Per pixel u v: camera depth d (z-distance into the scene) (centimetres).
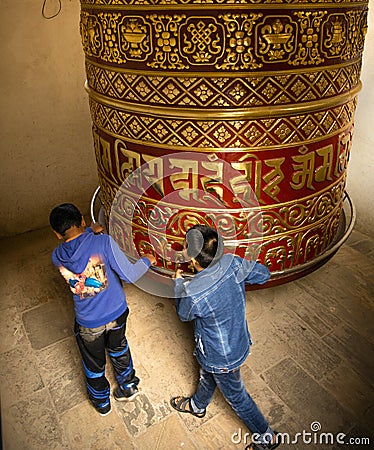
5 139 360
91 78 260
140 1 205
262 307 304
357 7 232
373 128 352
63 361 267
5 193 379
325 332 282
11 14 325
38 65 349
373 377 251
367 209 379
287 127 227
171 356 269
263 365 259
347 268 344
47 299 319
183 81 212
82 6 249
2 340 283
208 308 184
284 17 202
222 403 240
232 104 213
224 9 196
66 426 228
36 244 387
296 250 272
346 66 239
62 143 386
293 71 214
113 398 243
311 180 251
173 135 228
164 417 232
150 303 312
